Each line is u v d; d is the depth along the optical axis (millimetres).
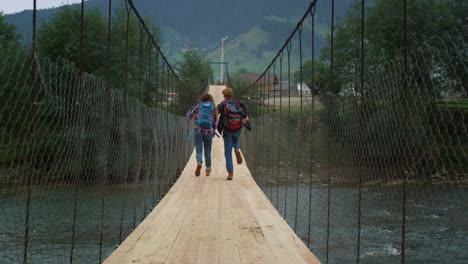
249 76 50500
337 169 3498
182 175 7938
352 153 3023
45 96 2127
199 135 7344
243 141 13781
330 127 3770
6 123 1750
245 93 16609
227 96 7387
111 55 23781
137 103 4891
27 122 1920
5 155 1763
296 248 3344
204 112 7262
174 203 5258
